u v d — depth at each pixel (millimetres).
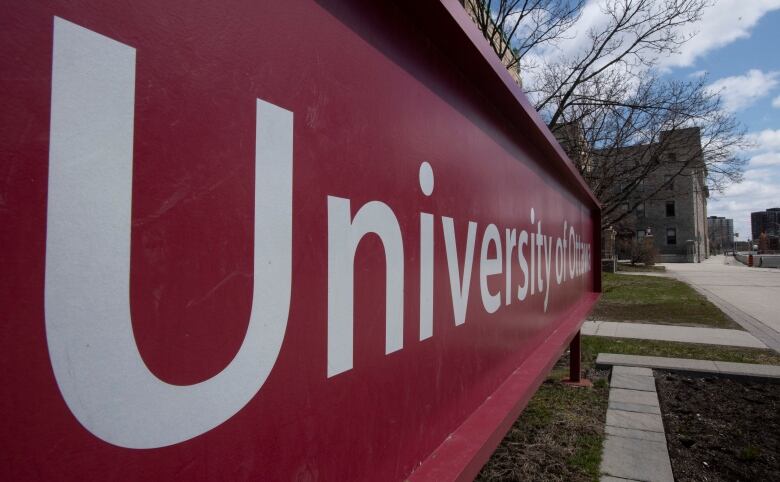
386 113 1044
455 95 1466
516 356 2178
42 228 422
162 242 525
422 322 1213
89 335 455
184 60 556
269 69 692
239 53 637
